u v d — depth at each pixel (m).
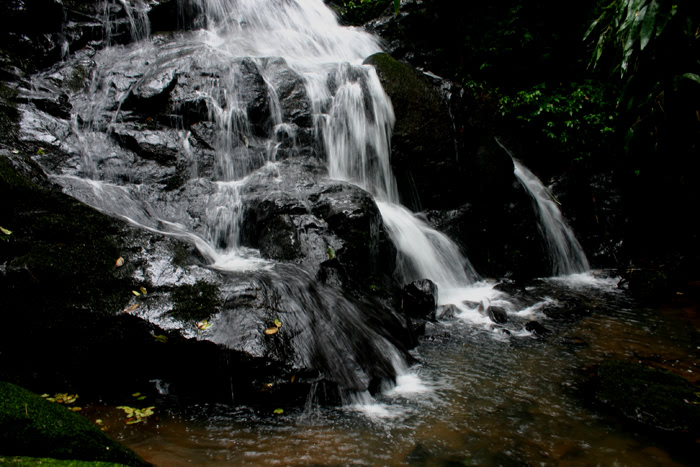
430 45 10.94
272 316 3.99
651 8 5.14
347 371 3.94
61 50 7.30
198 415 3.59
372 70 7.70
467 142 7.86
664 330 5.62
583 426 3.61
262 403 3.67
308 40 9.89
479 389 4.14
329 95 7.72
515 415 3.73
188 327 3.78
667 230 9.41
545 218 8.54
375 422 3.57
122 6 8.11
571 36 10.77
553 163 9.72
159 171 6.05
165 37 8.53
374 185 7.51
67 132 5.99
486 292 6.91
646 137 8.69
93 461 2.34
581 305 6.38
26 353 3.70
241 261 5.22
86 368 3.72
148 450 3.11
